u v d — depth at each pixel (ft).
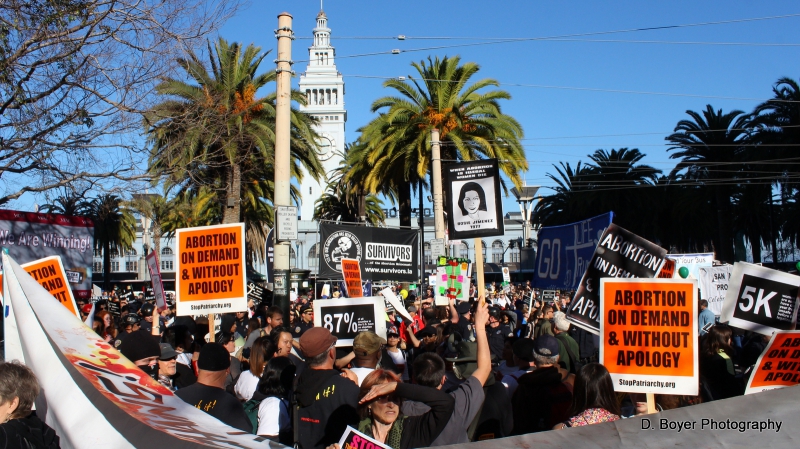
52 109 37.63
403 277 56.54
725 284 50.72
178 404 10.04
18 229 37.76
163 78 39.50
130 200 44.11
